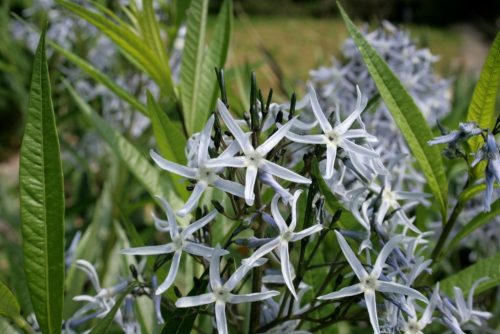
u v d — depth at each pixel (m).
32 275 0.12
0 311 0.12
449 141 0.13
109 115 0.29
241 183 0.12
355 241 0.13
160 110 0.15
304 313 0.13
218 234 0.16
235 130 0.11
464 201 0.15
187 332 0.12
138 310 0.16
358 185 0.17
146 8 0.18
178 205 0.17
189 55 0.19
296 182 0.12
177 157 0.16
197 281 0.12
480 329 0.19
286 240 0.11
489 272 0.15
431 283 0.20
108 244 0.24
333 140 0.12
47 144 0.12
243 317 0.15
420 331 0.13
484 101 0.14
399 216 0.14
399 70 0.23
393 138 0.22
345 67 0.22
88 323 0.19
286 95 0.25
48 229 0.12
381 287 0.12
